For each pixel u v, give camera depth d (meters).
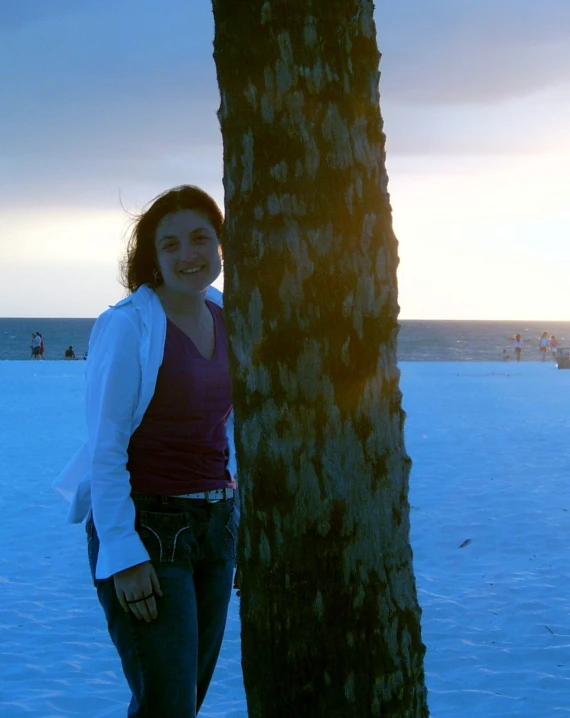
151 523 3.12
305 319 2.51
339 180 2.51
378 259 2.57
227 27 2.54
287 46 2.48
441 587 7.13
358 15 2.54
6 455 14.89
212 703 5.07
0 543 8.76
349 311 2.52
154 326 3.16
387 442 2.61
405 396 27.36
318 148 2.50
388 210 2.62
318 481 2.54
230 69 2.54
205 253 3.25
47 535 9.09
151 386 3.12
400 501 2.66
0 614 6.56
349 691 2.58
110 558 2.97
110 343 3.11
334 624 2.57
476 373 40.69
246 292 2.56
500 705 4.93
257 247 2.53
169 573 3.07
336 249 2.51
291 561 2.57
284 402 2.53
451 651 5.73
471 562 7.89
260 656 2.64
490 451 14.95
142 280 3.40
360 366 2.54
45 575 7.63
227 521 3.29
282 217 2.50
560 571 7.53
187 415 3.17
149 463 3.17
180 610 3.04
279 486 2.56
